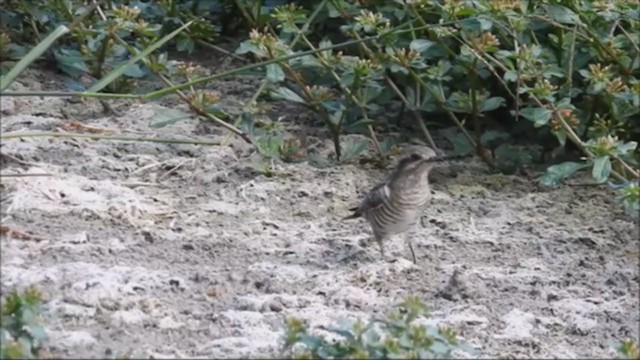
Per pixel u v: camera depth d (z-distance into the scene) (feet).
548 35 46.42
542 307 36.73
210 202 41.55
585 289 37.86
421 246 39.96
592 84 43.45
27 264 36.24
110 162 42.98
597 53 45.09
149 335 33.50
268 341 33.50
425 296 36.96
